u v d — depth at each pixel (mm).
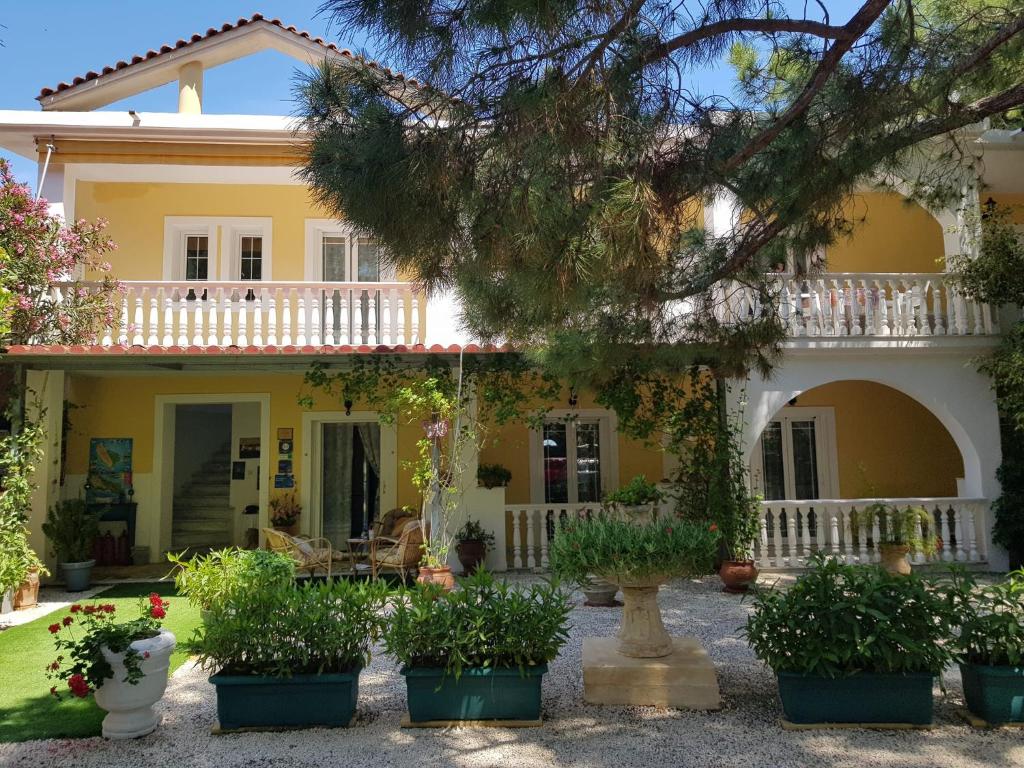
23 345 9711
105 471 12789
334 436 13188
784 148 5590
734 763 4320
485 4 3541
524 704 4984
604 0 3736
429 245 4242
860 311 11297
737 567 9539
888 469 13617
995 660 4809
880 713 4797
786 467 13602
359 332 10766
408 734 4848
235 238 13172
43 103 12398
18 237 9672
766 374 7320
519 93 3797
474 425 10859
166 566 12500
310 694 4984
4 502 8781
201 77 12664
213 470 15531
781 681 4906
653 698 5281
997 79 5633
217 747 4680
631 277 4477
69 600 9750
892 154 5508
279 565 7180
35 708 5441
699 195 5516
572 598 9328
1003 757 4328
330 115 4184
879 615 4602
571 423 13109
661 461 13086
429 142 3949
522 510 11164
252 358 9781
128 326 10523
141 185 12992
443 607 5070
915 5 5492
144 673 4801
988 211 11992
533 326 5633
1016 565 10617
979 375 11023
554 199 4047
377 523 12086
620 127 4242
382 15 3656
